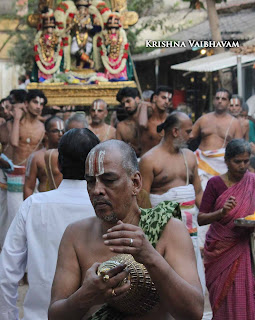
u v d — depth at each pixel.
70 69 13.73
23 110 10.59
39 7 13.71
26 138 10.55
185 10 20.38
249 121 12.34
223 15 18.47
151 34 20.27
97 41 13.82
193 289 3.18
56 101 13.21
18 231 4.54
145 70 21.05
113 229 3.01
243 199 6.61
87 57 13.63
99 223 3.51
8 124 11.03
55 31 13.59
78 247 3.47
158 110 10.13
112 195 3.29
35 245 4.46
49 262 4.44
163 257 3.35
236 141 6.66
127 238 2.97
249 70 15.42
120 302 3.24
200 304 3.21
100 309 3.38
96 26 13.75
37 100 10.57
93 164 3.30
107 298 3.08
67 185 4.56
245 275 6.40
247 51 14.36
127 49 13.80
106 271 3.04
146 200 5.07
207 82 17.44
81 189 4.55
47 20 13.54
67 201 4.49
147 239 3.11
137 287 3.20
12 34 21.20
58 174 6.58
